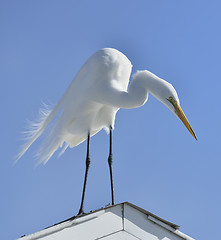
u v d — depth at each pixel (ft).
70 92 18.13
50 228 11.55
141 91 15.62
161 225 12.36
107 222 11.94
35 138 18.72
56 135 18.42
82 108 17.52
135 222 12.16
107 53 17.34
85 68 17.66
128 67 17.81
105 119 18.06
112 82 16.97
